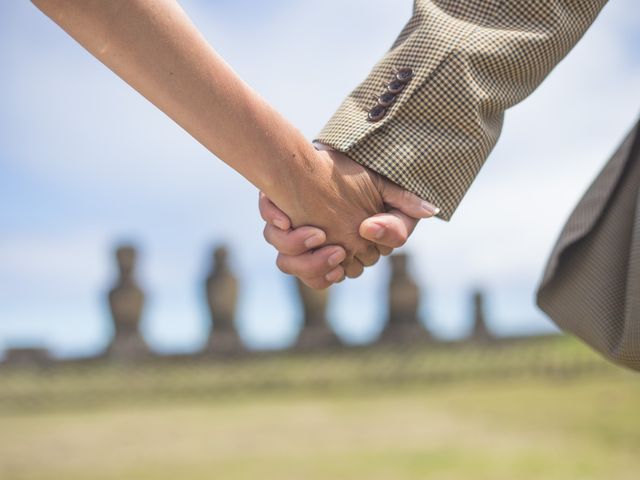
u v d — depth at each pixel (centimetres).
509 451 572
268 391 1130
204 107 145
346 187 161
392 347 1341
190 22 142
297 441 673
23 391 1106
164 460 601
